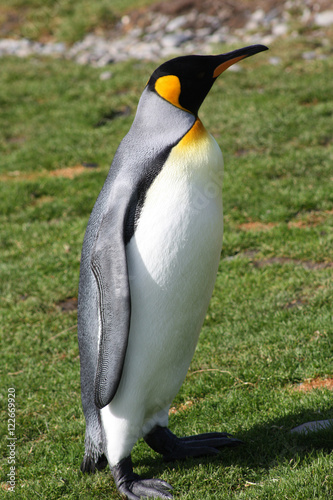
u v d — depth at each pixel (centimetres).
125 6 3488
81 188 1606
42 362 938
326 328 840
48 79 2625
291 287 1005
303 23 2767
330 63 2234
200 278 559
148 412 600
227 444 629
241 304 988
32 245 1355
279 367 784
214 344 880
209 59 556
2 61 2961
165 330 556
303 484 535
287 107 1898
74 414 788
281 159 1569
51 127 2116
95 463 609
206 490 567
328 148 1594
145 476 614
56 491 617
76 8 3647
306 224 1260
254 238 1223
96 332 558
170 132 553
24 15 3684
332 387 720
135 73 2491
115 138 1939
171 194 535
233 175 1516
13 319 1073
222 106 2003
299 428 633
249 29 2872
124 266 514
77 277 1188
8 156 1928
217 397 747
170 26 3141
